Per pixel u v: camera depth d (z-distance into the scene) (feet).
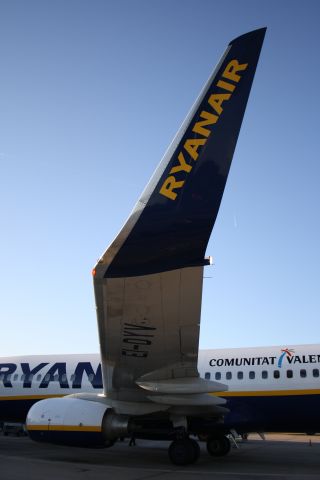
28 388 47.21
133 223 23.02
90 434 34.73
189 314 26.09
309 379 40.11
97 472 32.96
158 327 27.07
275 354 42.39
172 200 23.08
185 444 36.70
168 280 24.07
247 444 63.31
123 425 34.73
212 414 37.40
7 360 50.78
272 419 40.19
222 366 42.78
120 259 23.32
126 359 30.12
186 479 30.17
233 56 23.38
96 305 25.68
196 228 22.89
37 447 52.75
